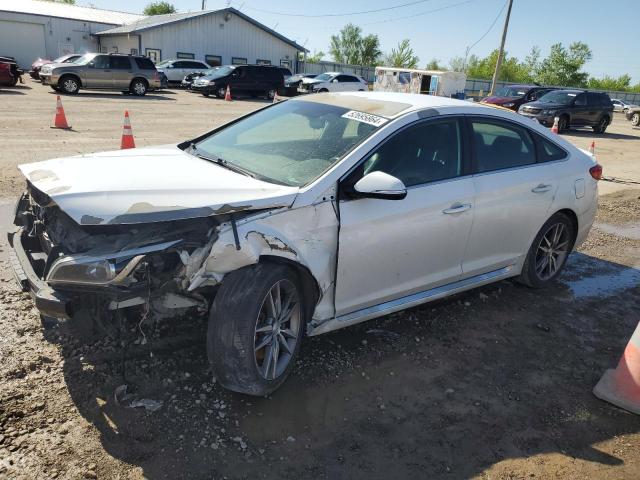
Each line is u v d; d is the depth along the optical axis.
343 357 3.60
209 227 2.81
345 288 3.38
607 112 23.16
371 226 3.35
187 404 2.97
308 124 3.89
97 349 3.34
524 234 4.49
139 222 2.56
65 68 22.30
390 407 3.16
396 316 4.24
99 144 10.47
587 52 66.19
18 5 41.41
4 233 5.23
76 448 2.60
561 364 3.80
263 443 2.77
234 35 39.75
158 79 24.64
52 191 2.79
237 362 2.84
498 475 2.72
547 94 23.11
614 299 4.99
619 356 3.98
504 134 4.35
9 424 2.69
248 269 2.89
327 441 2.83
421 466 2.73
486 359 3.77
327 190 3.17
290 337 3.21
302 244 3.07
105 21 42.56
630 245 6.81
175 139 11.98
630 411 3.31
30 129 11.75
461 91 31.16
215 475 2.54
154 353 3.34
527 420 3.17
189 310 3.50
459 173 3.94
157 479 2.48
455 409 3.20
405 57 67.88
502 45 32.88
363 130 3.60
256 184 3.12
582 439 3.05
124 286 2.63
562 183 4.66
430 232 3.69
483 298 4.73
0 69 22.23
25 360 3.19
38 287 2.73
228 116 18.19
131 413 2.86
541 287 4.96
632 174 12.84
